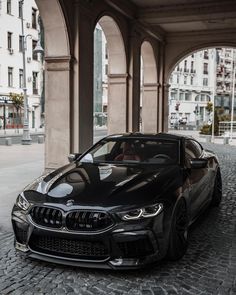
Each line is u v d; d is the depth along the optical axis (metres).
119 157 5.61
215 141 26.81
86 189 4.32
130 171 4.97
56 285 3.92
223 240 5.32
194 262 4.50
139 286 3.88
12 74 41.75
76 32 10.45
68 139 10.62
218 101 59.09
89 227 3.96
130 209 3.98
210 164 6.62
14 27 41.47
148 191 4.26
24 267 4.34
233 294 3.74
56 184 4.58
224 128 30.69
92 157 5.75
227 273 4.21
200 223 6.14
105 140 6.11
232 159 15.11
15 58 41.91
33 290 3.81
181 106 77.00
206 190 6.23
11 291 3.79
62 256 4.10
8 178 10.16
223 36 18.78
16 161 14.10
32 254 4.29
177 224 4.50
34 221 4.18
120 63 14.68
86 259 4.02
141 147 5.74
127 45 14.76
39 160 14.46
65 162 10.70
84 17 10.77
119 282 3.97
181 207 4.63
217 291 3.79
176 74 74.75
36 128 44.62
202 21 15.58
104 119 62.88
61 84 10.52
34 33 44.44
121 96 14.87
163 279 4.04
